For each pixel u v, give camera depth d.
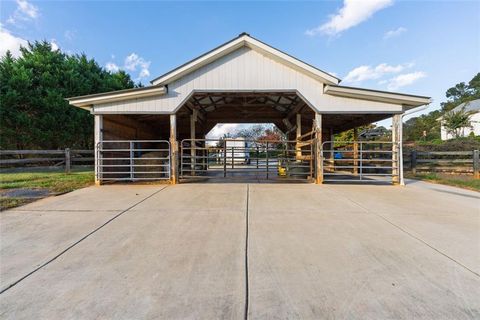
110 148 7.63
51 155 12.34
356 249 2.52
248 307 1.61
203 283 1.89
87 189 6.00
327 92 6.84
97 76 14.42
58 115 12.20
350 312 1.56
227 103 9.80
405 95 6.65
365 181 7.28
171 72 6.69
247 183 7.04
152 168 8.37
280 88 6.88
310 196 5.13
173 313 1.55
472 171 8.91
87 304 1.64
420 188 6.27
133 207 4.18
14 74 11.24
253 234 2.93
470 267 2.14
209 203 4.48
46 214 3.74
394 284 1.88
